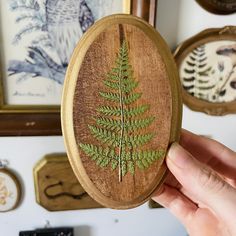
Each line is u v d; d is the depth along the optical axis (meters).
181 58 0.36
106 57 0.23
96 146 0.23
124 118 0.24
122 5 0.34
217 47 0.37
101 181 0.24
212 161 0.32
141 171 0.24
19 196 0.41
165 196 0.34
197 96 0.39
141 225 0.46
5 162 0.39
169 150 0.24
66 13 0.33
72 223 0.44
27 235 0.42
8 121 0.36
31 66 0.35
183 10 0.36
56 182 0.40
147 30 0.24
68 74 0.23
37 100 0.36
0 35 0.33
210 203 0.25
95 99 0.23
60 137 0.39
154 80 0.24
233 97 0.39
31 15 0.33
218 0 0.35
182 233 0.47
